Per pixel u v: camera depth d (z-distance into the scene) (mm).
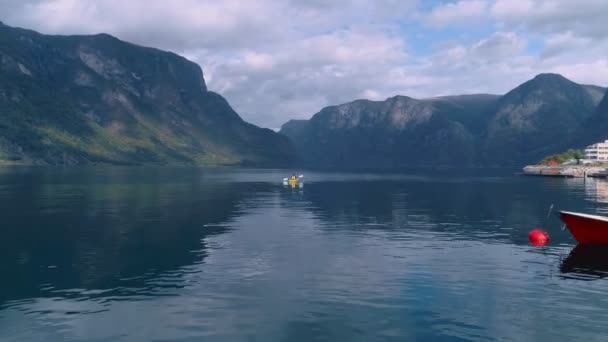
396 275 30328
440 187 137875
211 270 31609
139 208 72125
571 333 20734
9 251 37906
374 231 49531
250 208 73812
